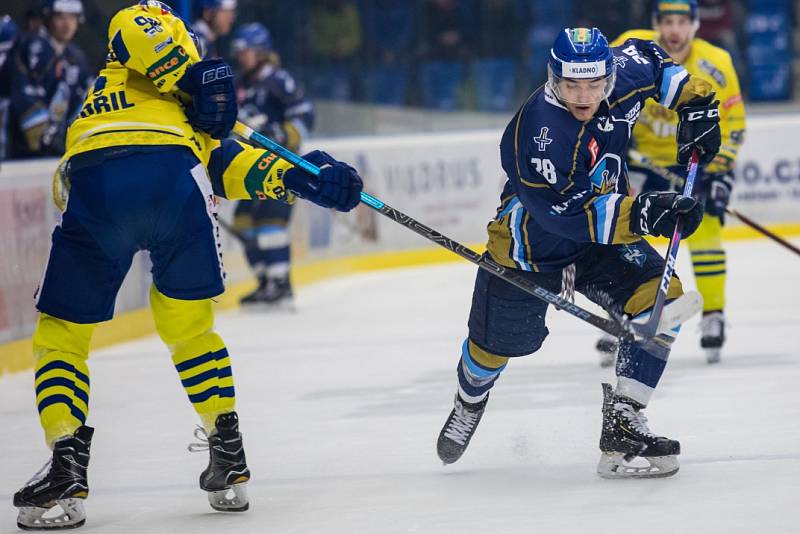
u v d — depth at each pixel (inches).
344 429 588.7
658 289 442.0
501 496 445.4
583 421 579.2
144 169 418.6
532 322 473.1
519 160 437.7
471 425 495.8
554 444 532.7
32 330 856.9
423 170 1370.6
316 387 710.5
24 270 848.3
